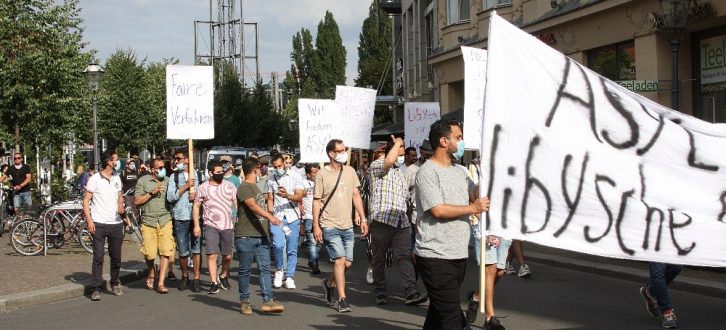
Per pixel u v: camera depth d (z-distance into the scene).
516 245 13.00
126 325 9.46
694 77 18.55
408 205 11.41
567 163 6.98
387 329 8.93
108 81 45.28
